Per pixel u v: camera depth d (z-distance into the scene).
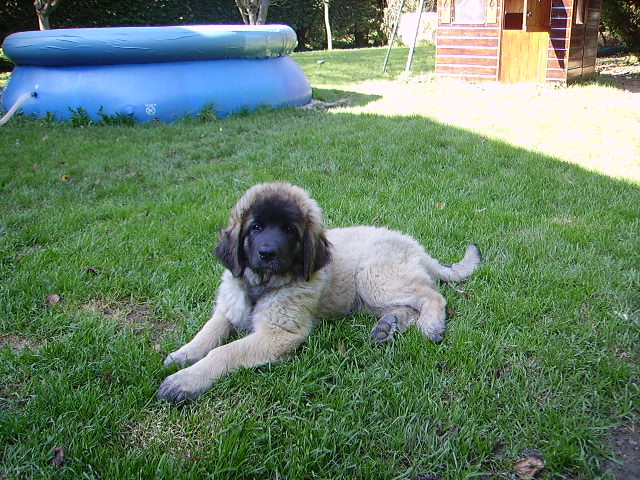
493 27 7.48
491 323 1.93
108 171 3.86
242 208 1.79
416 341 1.78
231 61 5.65
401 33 14.74
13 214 2.96
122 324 1.98
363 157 3.99
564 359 1.72
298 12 14.32
